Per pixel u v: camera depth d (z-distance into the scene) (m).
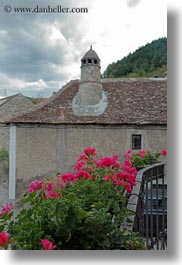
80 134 12.05
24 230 1.44
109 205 1.86
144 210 2.77
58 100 13.17
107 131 11.96
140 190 2.39
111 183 2.22
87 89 12.67
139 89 13.18
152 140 11.67
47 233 1.49
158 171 3.26
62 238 1.52
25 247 1.35
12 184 12.17
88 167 2.85
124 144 11.80
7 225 1.58
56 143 12.16
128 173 2.46
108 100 12.84
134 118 11.88
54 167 12.08
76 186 2.21
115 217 1.75
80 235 1.54
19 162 12.22
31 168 12.19
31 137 12.27
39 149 12.19
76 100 13.01
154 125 11.67
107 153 11.84
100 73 13.14
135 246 1.62
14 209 1.83
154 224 2.73
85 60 12.87
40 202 1.62
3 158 13.98
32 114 12.52
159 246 2.39
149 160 4.66
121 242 1.62
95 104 12.56
